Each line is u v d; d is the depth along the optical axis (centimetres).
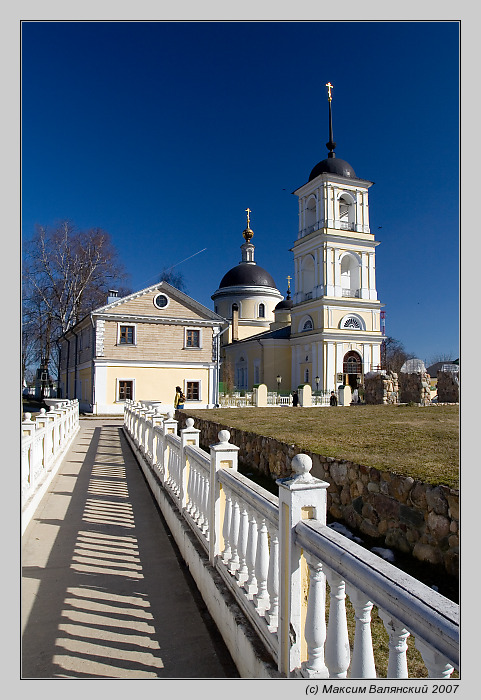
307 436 931
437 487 457
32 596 418
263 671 262
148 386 2891
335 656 207
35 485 718
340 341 4109
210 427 1374
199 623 376
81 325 3150
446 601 161
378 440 849
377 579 180
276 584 282
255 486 337
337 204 4272
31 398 4194
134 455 1234
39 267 3725
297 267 4578
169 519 619
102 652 332
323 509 256
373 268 4344
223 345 5659
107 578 460
